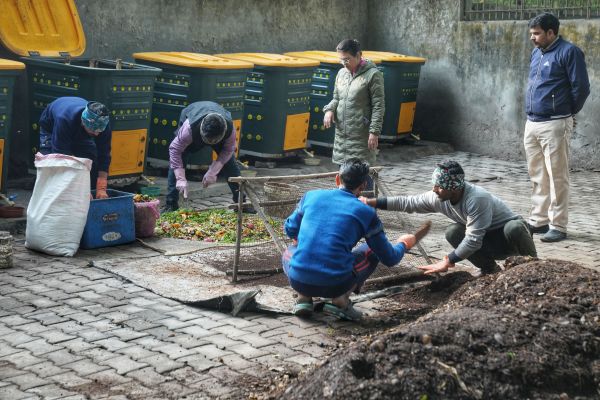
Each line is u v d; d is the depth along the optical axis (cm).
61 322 600
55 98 970
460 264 773
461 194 652
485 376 449
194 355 546
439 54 1483
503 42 1408
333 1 1484
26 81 1056
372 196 780
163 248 795
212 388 497
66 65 950
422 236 632
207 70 1044
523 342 479
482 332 480
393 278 706
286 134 1189
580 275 571
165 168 1098
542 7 1366
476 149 1467
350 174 613
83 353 545
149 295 664
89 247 788
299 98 1193
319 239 598
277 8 1391
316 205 610
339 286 598
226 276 715
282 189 787
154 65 1073
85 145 838
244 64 1084
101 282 694
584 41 1316
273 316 626
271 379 509
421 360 449
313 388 448
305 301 619
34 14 1022
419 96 1516
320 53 1317
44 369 519
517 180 1242
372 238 605
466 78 1459
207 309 638
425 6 1487
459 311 526
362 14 1542
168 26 1237
